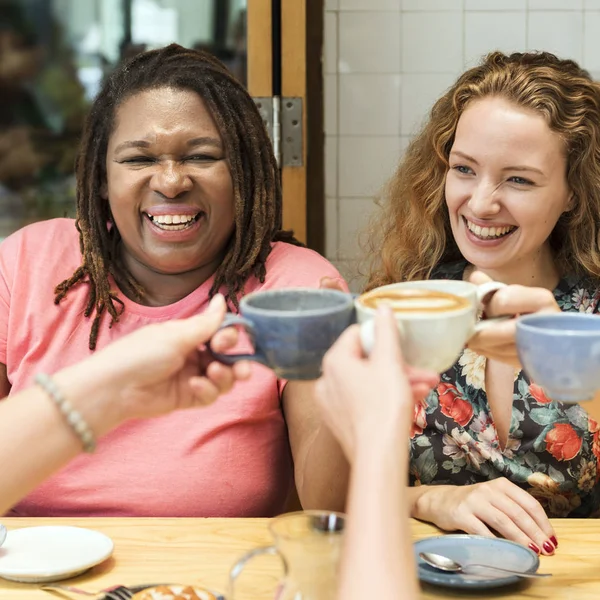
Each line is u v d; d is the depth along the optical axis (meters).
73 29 2.54
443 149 1.75
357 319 0.91
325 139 2.67
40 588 1.15
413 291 0.95
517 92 1.60
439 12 2.62
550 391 0.95
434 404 1.67
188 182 1.58
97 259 1.67
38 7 2.53
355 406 0.79
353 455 0.79
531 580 1.16
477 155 1.60
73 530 1.29
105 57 2.55
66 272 1.72
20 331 1.67
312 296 0.95
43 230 1.79
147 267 1.70
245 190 1.67
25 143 2.59
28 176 2.60
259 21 2.40
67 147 2.59
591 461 1.63
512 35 2.63
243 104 1.66
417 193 1.81
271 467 1.61
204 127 1.61
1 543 1.24
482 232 1.64
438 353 0.88
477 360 1.66
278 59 2.42
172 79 1.61
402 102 2.65
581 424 1.62
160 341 0.93
